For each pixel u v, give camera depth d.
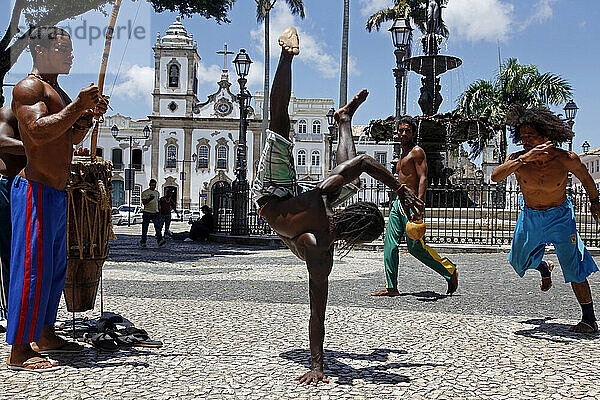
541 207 4.97
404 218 6.55
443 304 6.08
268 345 4.25
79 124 4.00
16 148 3.88
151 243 16.06
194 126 65.31
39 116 3.52
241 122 16.95
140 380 3.42
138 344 4.17
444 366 3.77
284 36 3.55
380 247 13.09
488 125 16.27
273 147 3.53
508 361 3.91
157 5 15.84
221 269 9.33
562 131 4.86
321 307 3.48
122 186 64.88
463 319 5.29
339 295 6.64
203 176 65.38
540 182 4.85
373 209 3.43
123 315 5.23
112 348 4.03
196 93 67.38
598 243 13.77
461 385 3.39
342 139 3.95
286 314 5.41
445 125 16.19
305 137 66.38
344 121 4.02
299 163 66.31
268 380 3.45
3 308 4.24
